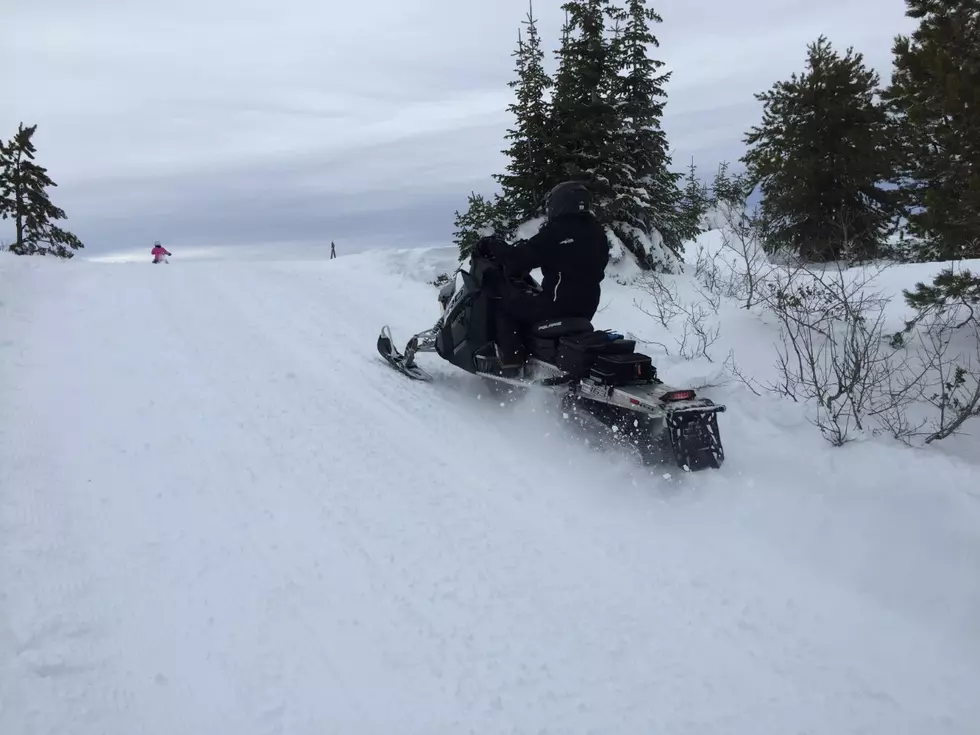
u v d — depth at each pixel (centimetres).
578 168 1080
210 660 254
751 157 1410
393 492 391
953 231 564
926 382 518
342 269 1249
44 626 263
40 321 695
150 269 1165
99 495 365
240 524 349
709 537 348
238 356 630
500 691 244
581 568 321
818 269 926
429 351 646
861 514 350
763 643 270
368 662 257
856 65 1293
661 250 1106
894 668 255
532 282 551
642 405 394
